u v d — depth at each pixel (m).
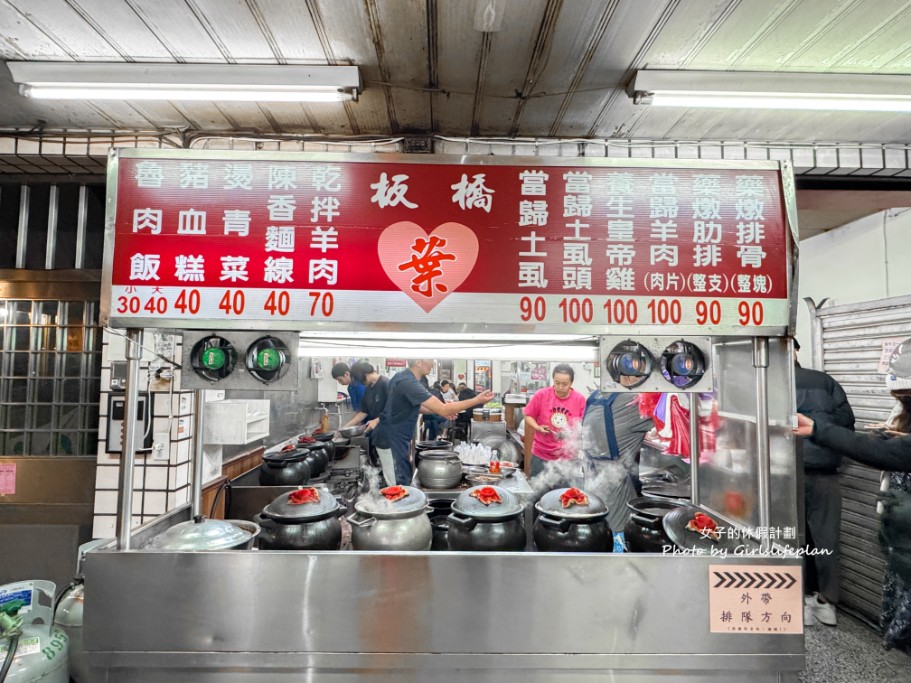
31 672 1.28
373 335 1.75
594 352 1.75
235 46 1.88
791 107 2.12
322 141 2.61
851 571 2.59
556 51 1.90
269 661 1.30
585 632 1.31
